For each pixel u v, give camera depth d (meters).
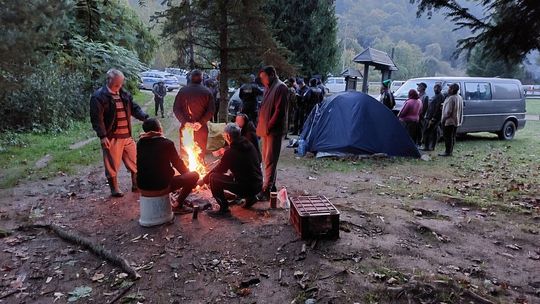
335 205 5.26
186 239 4.11
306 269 3.55
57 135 10.99
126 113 5.43
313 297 3.15
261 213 4.83
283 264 3.64
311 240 4.06
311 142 9.02
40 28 6.48
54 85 11.95
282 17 17.61
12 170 6.92
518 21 4.88
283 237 4.12
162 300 3.12
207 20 8.66
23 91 10.49
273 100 5.05
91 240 3.99
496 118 12.01
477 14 5.32
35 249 3.92
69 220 4.63
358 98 8.86
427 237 4.38
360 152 8.73
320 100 11.41
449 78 11.45
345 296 3.17
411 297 3.16
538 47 5.02
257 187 4.86
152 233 4.23
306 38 18.06
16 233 4.29
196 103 5.89
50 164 7.43
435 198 5.82
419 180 7.00
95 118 5.13
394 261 3.75
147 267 3.58
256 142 5.42
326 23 18.44
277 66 9.23
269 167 5.32
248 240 4.08
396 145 8.89
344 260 3.72
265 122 5.14
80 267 3.61
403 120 9.76
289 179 6.79
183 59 9.24
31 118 11.00
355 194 5.99
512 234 4.53
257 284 3.34
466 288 3.30
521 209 5.34
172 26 8.71
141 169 4.29
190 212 4.79
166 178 4.34
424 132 10.07
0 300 3.10
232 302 3.11
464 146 11.04
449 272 3.60
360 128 8.74
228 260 3.71
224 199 4.74
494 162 8.77
